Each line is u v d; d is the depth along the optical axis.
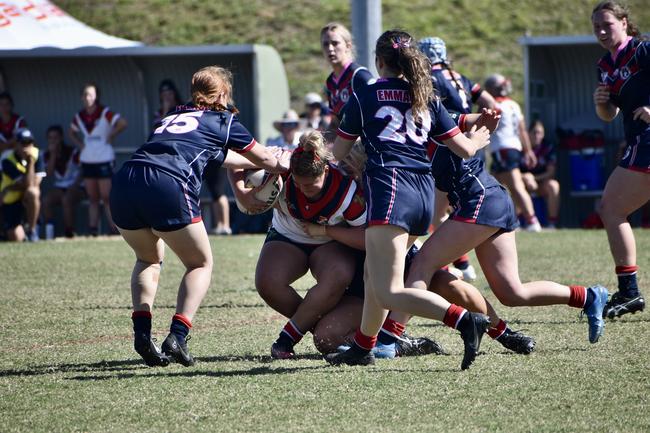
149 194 19.45
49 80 64.12
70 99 64.25
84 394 17.89
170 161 19.62
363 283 22.27
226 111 20.77
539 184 57.09
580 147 59.16
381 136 18.80
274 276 22.36
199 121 20.19
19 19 63.06
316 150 20.75
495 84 52.88
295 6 92.62
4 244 50.91
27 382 18.94
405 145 18.75
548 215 57.41
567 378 18.55
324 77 81.62
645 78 24.59
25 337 24.17
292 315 22.55
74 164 57.50
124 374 19.58
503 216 20.56
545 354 20.92
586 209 61.41
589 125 60.84
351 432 15.20
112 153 56.19
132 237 20.16
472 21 88.62
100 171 55.72
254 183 22.08
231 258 42.97
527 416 15.95
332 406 16.78
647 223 55.88
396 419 15.90
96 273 37.69
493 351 21.53
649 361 19.97
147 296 20.16
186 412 16.52
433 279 21.09
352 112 19.14
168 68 63.19
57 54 60.66
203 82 20.81
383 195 18.59
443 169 20.70
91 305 29.39
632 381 18.20
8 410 16.80
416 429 15.30
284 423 15.75
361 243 21.78
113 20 91.81
